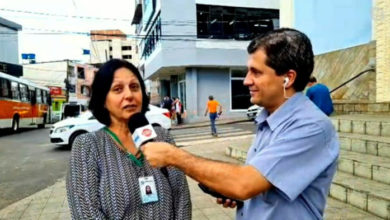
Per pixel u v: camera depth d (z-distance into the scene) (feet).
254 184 4.28
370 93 30.48
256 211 4.81
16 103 57.57
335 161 4.62
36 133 57.98
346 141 18.51
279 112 4.76
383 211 12.10
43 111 74.84
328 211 13.08
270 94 4.77
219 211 14.70
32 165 28.19
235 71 69.05
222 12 64.90
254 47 4.84
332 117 22.70
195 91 65.67
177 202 5.83
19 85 59.41
